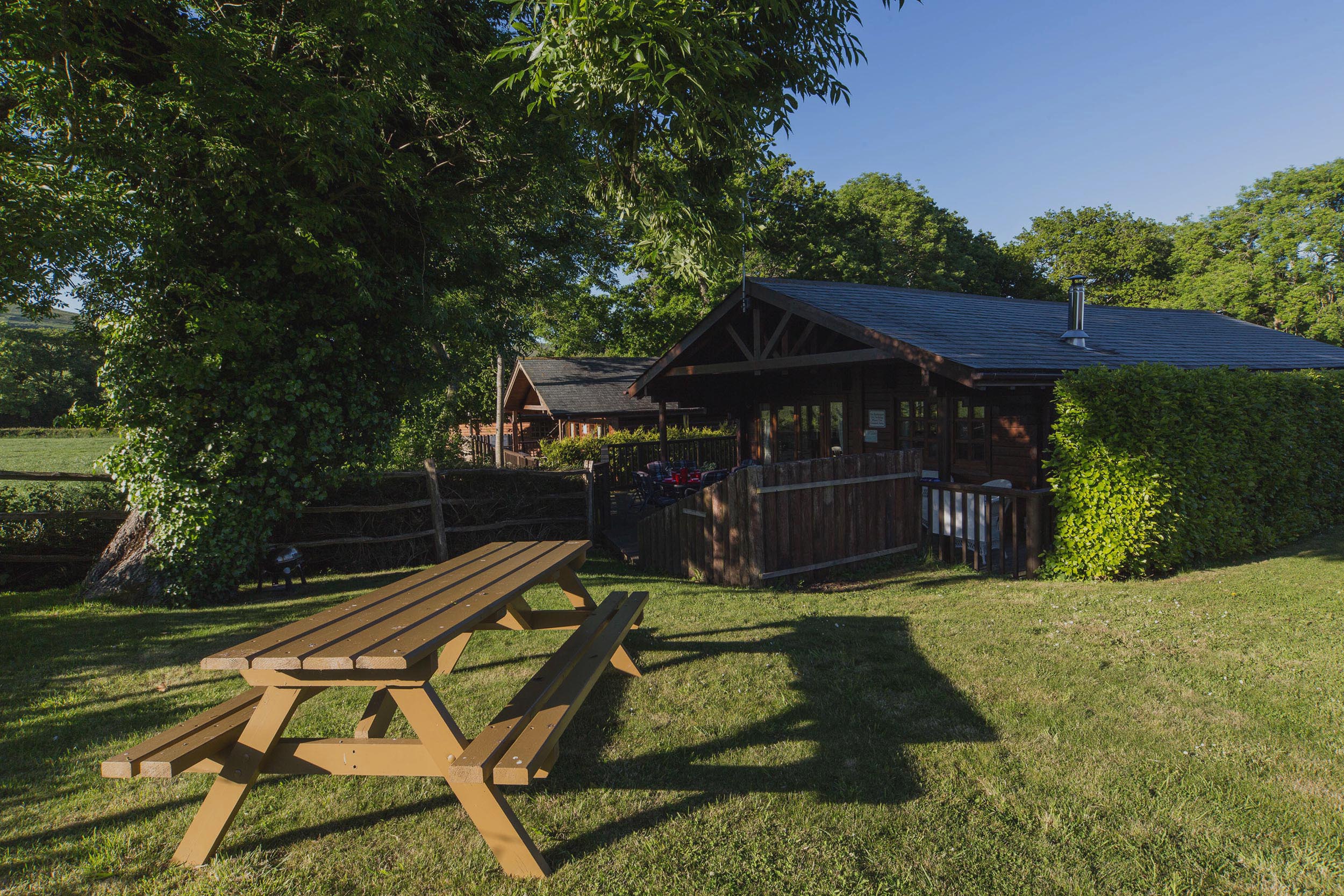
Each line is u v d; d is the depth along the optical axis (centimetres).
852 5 783
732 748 369
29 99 623
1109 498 737
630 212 931
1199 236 4788
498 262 1209
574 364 3222
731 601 702
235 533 804
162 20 737
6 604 786
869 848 282
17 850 291
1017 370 889
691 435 2356
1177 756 351
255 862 280
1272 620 576
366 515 1020
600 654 389
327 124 719
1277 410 908
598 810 313
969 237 4484
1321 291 4241
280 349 830
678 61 639
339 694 451
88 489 966
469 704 431
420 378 1028
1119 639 538
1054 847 281
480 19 941
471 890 262
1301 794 317
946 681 455
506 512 1141
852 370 1448
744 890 258
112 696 472
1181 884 259
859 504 875
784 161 3284
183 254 753
